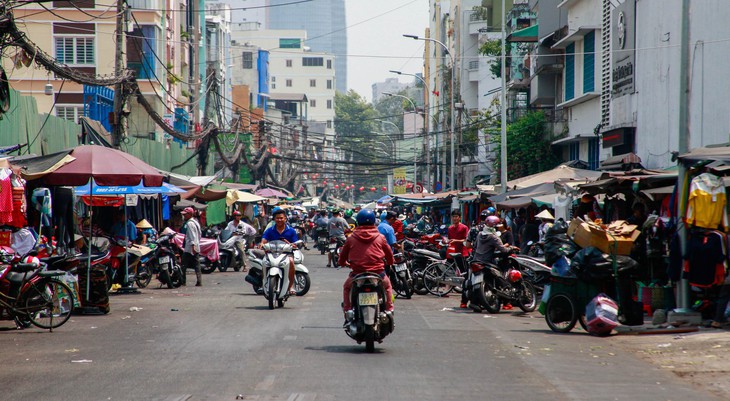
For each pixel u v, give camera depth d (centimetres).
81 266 1564
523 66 5647
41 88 3950
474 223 3659
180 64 5431
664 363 1048
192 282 2442
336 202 9500
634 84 3008
